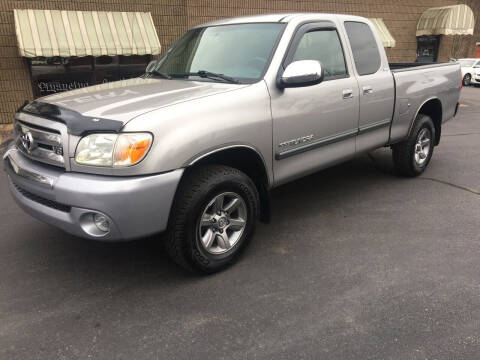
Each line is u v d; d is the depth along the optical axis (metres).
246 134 3.06
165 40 11.89
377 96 4.28
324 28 3.84
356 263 3.27
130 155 2.50
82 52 10.09
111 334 2.51
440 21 16.30
